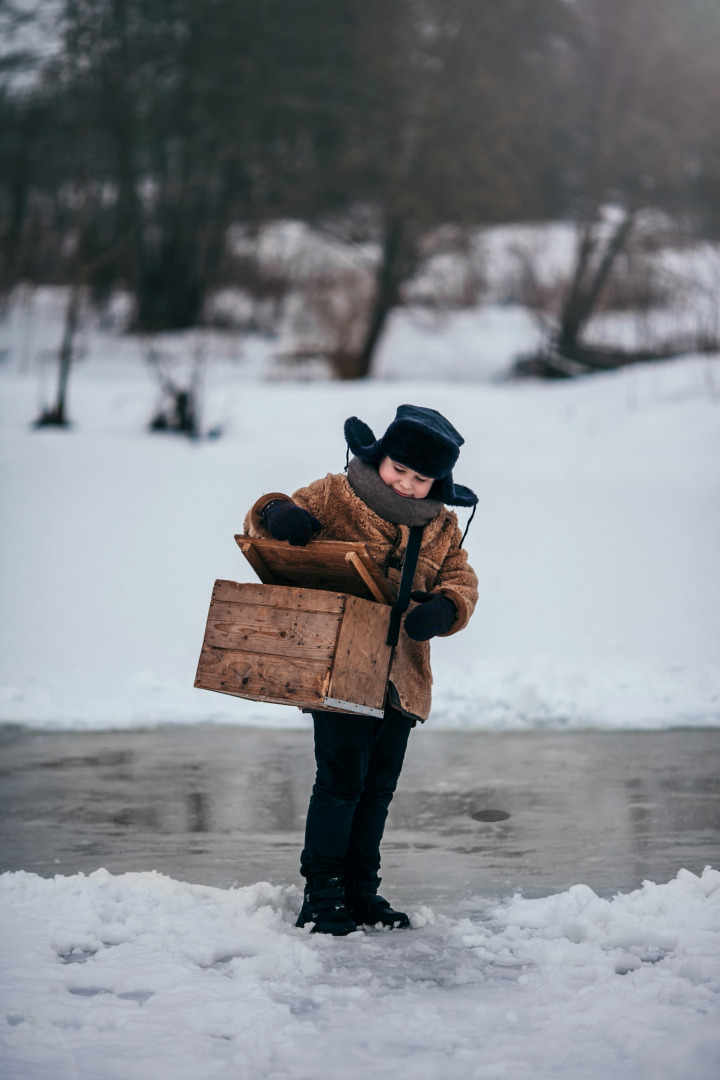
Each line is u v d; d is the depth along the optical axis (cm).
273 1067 362
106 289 4519
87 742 927
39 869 611
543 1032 390
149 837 674
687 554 1756
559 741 924
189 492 2214
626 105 4247
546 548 1812
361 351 3891
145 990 428
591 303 3859
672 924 491
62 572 1673
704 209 4034
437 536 547
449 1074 357
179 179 4578
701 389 2838
